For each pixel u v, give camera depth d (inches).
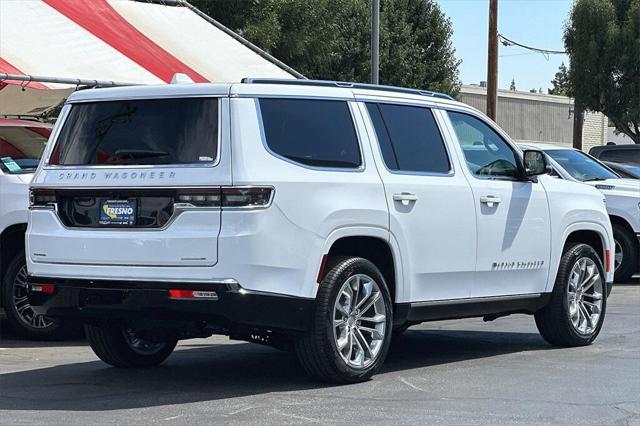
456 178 329.1
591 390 294.7
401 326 335.0
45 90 495.8
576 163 633.0
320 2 1027.3
